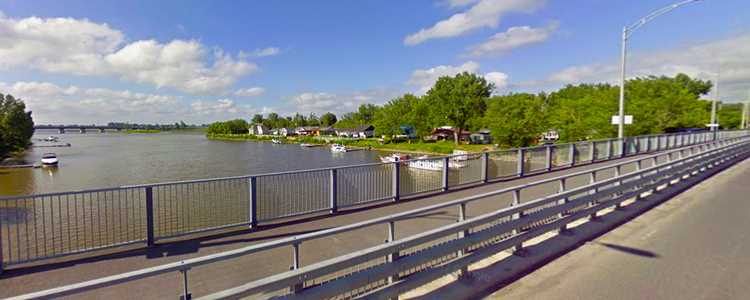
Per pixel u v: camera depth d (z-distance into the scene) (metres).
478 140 75.38
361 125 123.75
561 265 4.49
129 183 35.38
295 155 68.75
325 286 2.91
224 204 7.59
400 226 5.94
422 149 69.62
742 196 8.41
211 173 41.97
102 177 39.34
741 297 3.64
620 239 5.47
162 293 3.57
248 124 173.50
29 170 46.16
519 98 51.62
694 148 11.62
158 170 44.78
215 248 4.92
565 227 5.61
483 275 4.13
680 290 3.80
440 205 3.76
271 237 5.43
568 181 10.61
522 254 4.73
